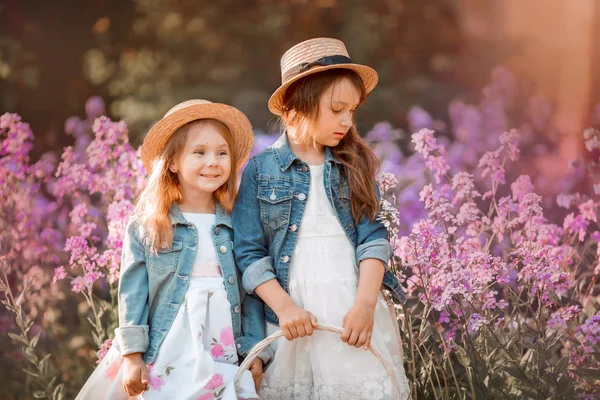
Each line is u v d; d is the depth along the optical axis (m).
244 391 2.88
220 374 2.84
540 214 3.62
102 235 4.98
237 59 10.92
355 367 2.95
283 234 3.04
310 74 3.03
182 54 10.76
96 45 10.51
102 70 10.27
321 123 3.01
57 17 10.35
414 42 11.52
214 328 2.96
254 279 2.97
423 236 3.42
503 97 9.14
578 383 3.47
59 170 4.24
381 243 3.06
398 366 3.07
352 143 3.18
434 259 3.40
